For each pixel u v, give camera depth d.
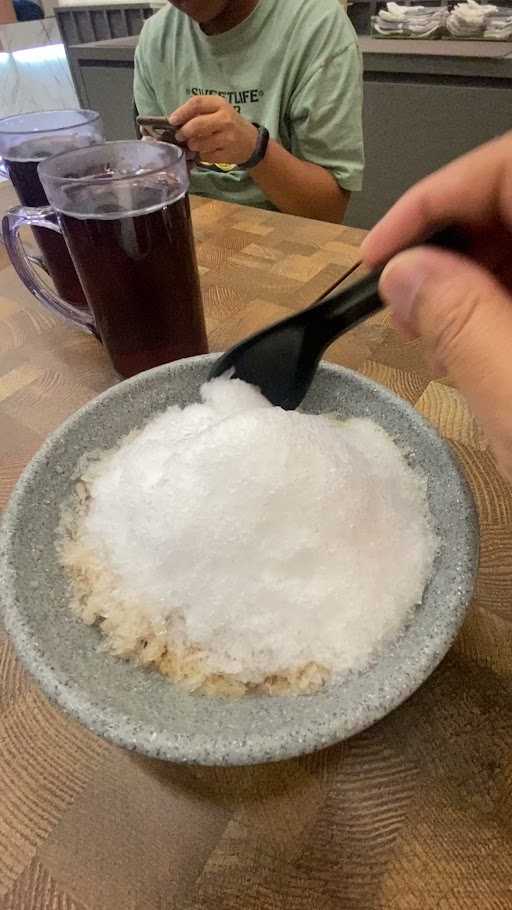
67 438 0.29
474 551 0.22
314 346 0.30
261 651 0.23
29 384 0.43
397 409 0.29
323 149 0.77
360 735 0.24
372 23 1.27
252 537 0.24
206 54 0.79
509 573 0.28
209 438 0.26
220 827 0.22
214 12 0.72
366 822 0.21
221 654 0.23
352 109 0.76
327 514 0.24
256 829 0.22
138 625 0.24
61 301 0.45
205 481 0.25
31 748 0.24
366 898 0.20
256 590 0.24
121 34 1.60
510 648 0.26
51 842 0.22
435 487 0.26
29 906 0.20
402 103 1.11
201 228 0.58
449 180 0.26
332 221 0.79
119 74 1.36
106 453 0.30
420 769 0.23
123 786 0.23
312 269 0.51
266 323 0.45
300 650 0.22
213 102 0.61
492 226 0.27
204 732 0.18
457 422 0.36
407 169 1.17
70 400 0.41
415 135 1.13
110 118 1.46
